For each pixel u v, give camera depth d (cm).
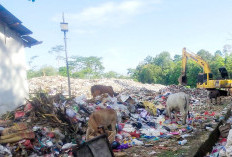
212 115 1244
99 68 7300
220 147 786
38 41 1386
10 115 863
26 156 641
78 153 488
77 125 822
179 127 977
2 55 1069
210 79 1938
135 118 1056
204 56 7825
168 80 5659
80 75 6425
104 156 499
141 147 759
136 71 7112
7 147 639
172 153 681
